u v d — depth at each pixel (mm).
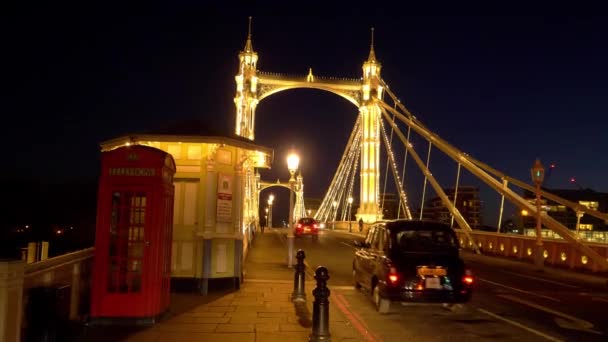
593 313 11828
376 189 66188
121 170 9352
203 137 12391
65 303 7898
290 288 13688
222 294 12547
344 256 25344
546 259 23781
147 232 9320
